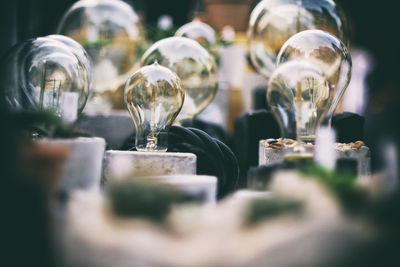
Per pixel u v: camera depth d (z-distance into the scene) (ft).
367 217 1.66
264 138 3.52
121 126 3.89
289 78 2.53
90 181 2.02
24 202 1.62
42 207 1.63
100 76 5.03
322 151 2.40
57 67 2.70
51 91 2.68
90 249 1.58
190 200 1.96
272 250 1.58
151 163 2.50
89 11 4.93
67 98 2.68
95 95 5.06
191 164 2.51
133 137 3.05
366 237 1.63
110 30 5.00
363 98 6.18
